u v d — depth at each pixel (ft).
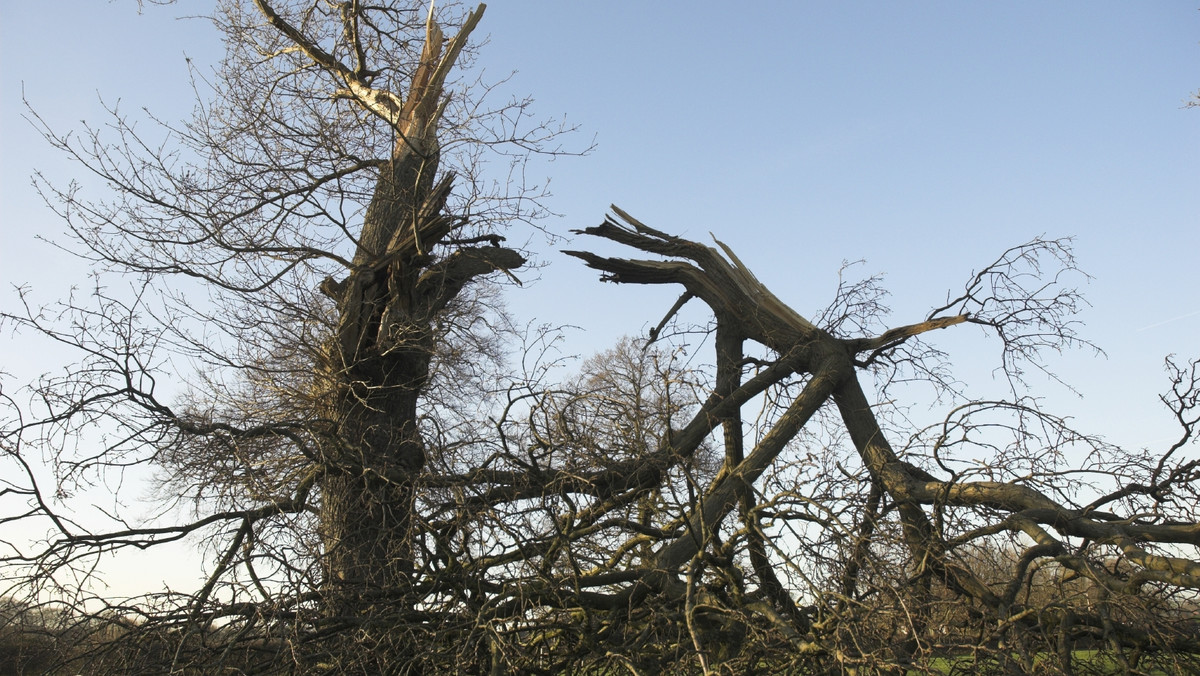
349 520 30.17
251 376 35.94
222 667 22.80
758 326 40.65
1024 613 21.33
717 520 27.27
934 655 20.79
